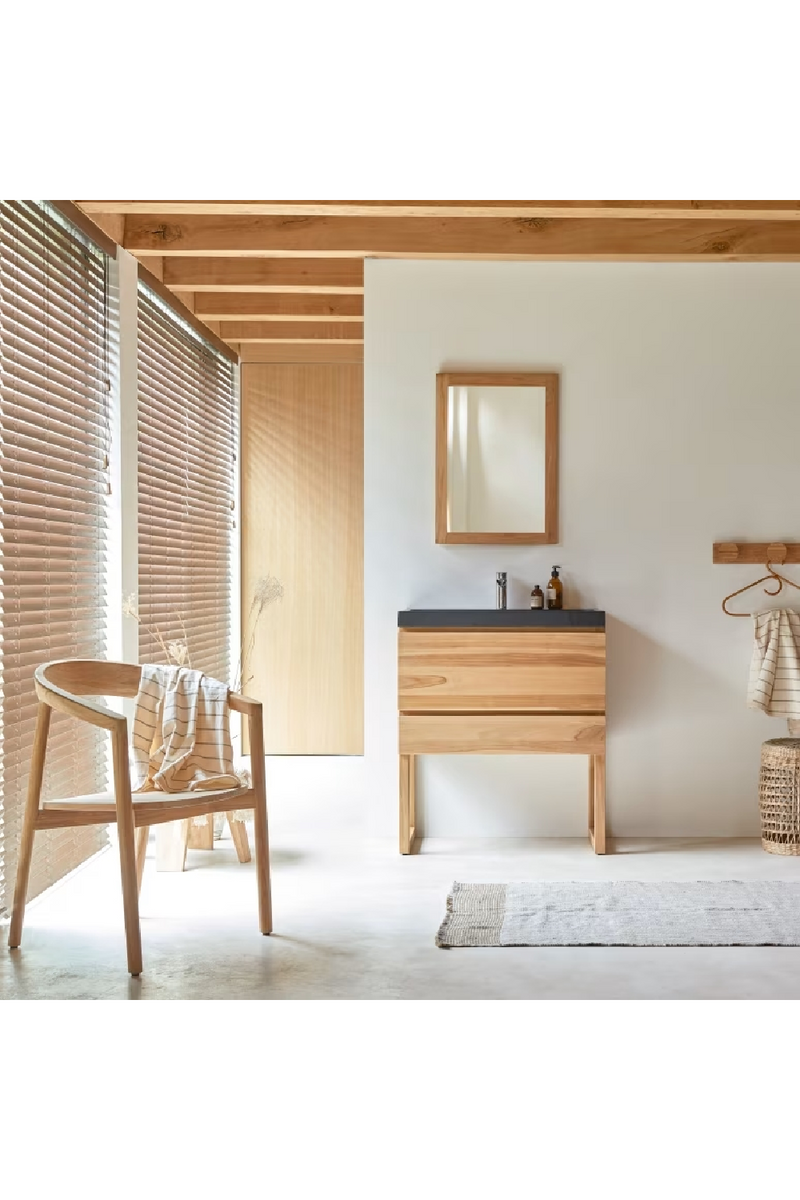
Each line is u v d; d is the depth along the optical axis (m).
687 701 5.17
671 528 5.15
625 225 4.95
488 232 4.96
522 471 5.12
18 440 3.91
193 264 5.69
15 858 3.87
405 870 4.55
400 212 4.61
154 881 4.41
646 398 5.12
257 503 7.48
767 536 5.15
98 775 4.70
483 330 5.11
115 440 4.81
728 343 5.12
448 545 5.14
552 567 5.14
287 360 7.43
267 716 7.51
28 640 3.96
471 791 5.19
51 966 3.40
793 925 3.78
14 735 3.83
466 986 3.22
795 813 4.82
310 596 7.48
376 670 5.17
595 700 4.78
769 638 5.09
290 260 5.69
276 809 5.79
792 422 5.13
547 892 4.20
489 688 4.78
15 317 3.88
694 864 4.66
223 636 7.02
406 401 5.12
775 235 4.95
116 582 4.78
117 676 3.95
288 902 4.09
